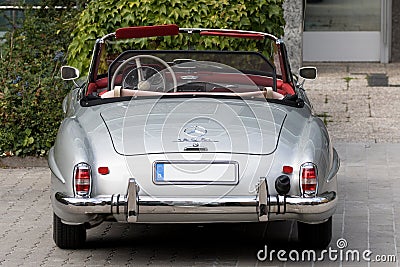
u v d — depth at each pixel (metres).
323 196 7.77
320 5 21.17
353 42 21.09
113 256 8.49
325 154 7.98
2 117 12.48
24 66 13.70
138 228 9.57
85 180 7.69
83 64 12.41
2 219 9.94
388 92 17.34
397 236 9.16
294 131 8.11
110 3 12.39
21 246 8.85
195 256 8.52
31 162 12.57
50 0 16.41
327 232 8.53
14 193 11.14
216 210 7.60
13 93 12.66
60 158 7.96
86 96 8.92
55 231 8.55
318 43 21.17
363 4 21.03
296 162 7.79
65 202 7.70
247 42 11.41
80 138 7.96
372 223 9.68
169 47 11.50
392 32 20.97
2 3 18.11
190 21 12.38
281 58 9.52
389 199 10.73
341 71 19.78
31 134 12.54
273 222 9.76
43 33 15.32
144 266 8.17
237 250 8.73
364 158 12.87
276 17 12.84
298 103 8.75
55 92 12.65
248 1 12.58
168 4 12.41
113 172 7.71
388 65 20.64
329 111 15.77
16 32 15.56
